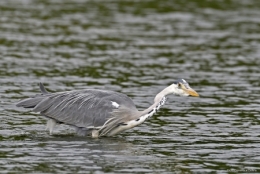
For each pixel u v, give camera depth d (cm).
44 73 1994
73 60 2202
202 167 1155
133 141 1348
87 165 1151
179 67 2162
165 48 2473
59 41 2519
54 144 1301
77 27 2809
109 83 1894
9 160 1169
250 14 3247
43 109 1385
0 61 2138
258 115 1578
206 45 2559
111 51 2380
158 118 1552
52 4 3350
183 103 1709
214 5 3462
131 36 2680
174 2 3512
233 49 2494
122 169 1131
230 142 1339
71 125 1395
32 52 2302
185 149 1282
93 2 3453
